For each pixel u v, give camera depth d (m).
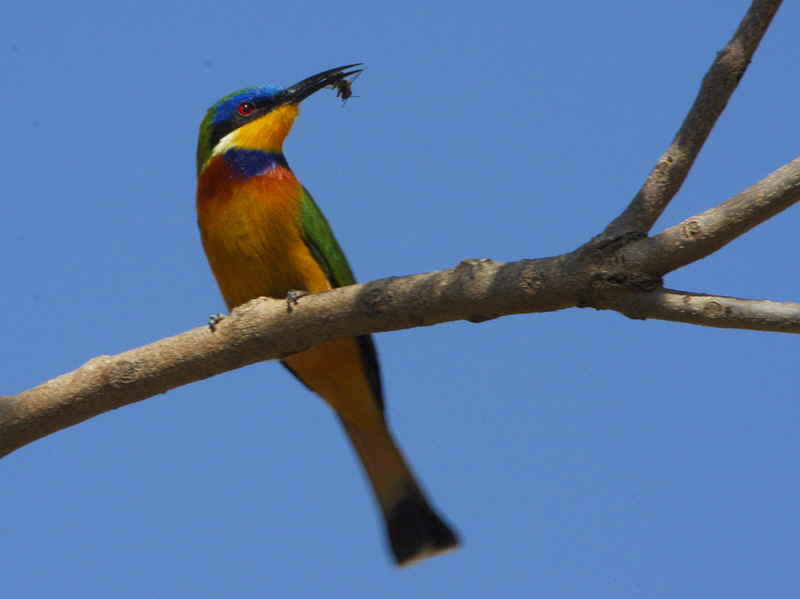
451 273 9.45
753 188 8.62
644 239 8.88
